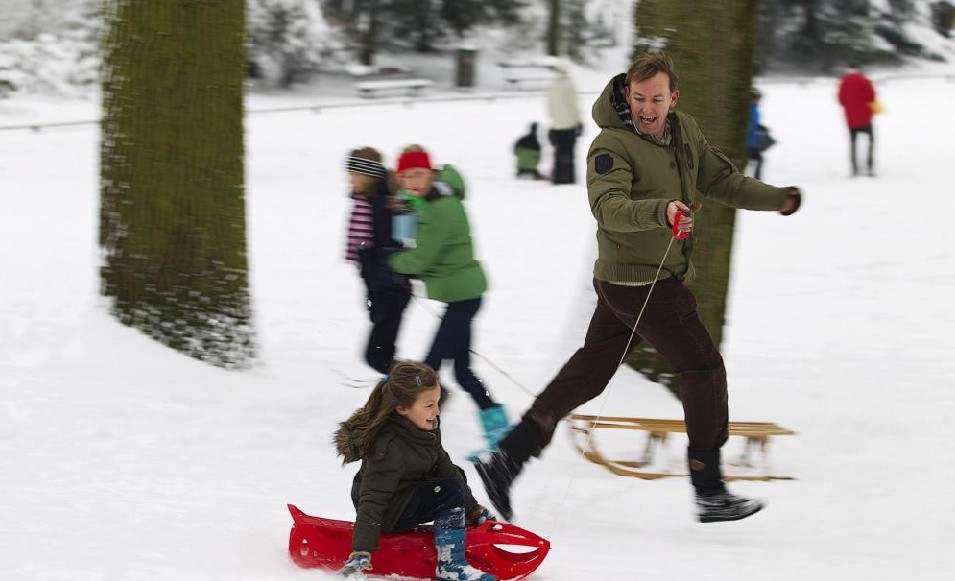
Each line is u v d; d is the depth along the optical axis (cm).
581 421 804
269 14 4372
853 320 1357
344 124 3347
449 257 776
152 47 907
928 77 4731
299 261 1594
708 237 903
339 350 1092
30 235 1661
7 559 469
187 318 927
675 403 897
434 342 783
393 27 4972
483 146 2959
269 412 834
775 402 959
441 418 852
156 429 769
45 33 4122
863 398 975
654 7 908
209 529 548
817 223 1961
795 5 5034
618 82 582
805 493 743
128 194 927
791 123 3266
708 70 884
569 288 1498
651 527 643
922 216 2005
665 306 587
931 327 1325
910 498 740
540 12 5134
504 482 606
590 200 569
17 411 779
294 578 469
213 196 923
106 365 888
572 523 642
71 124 3189
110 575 452
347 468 724
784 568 550
